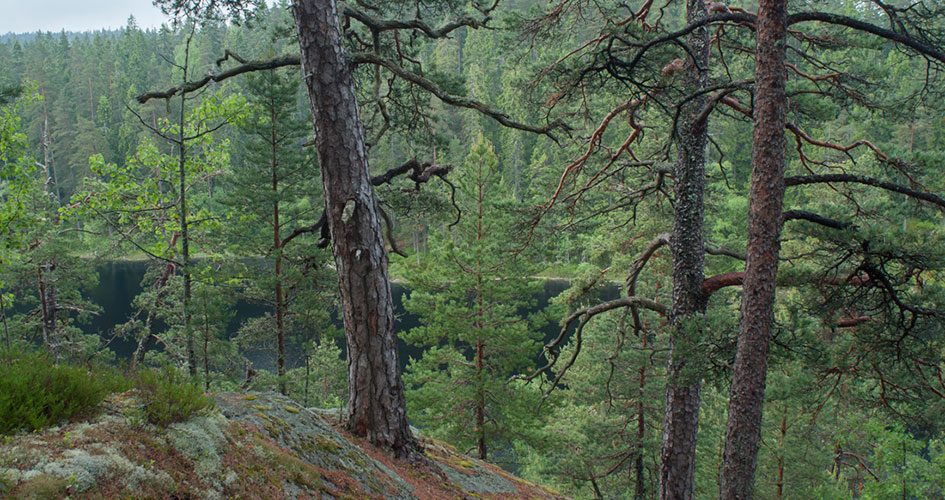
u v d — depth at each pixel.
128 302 42.84
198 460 4.55
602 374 18.97
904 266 7.20
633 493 21.31
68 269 21.59
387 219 12.16
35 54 102.69
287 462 5.54
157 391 4.84
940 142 44.72
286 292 17.72
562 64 9.32
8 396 3.75
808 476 18.62
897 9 7.25
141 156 17.28
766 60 6.29
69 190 68.12
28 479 3.31
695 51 9.14
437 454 10.54
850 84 8.77
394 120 12.09
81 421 4.21
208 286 14.93
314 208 18.09
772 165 6.38
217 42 85.75
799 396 9.73
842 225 7.16
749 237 6.62
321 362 22.66
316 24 7.59
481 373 16.80
